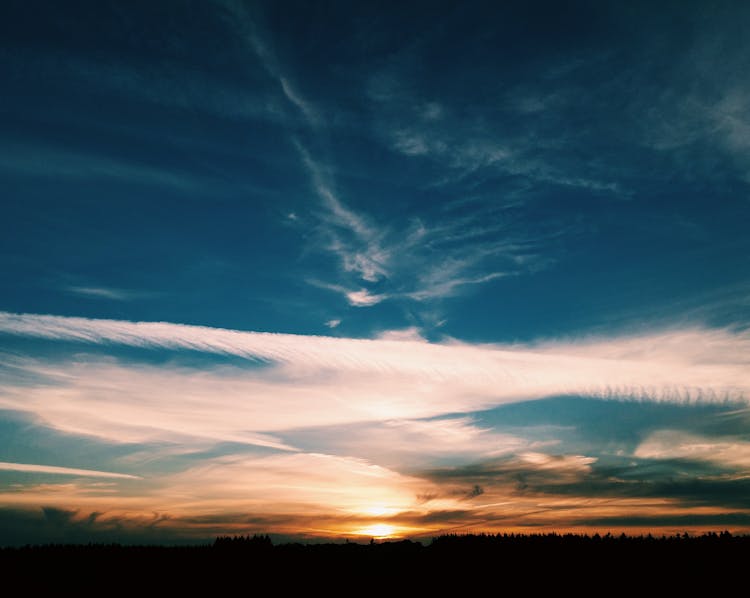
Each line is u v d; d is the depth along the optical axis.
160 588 60.56
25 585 58.97
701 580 57.88
